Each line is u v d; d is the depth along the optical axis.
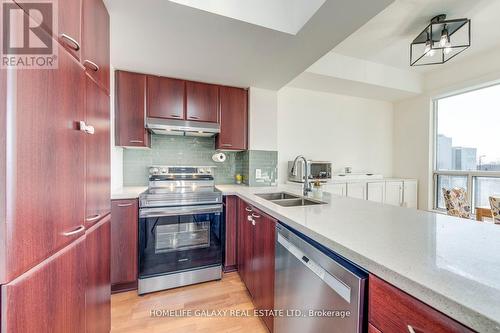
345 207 1.37
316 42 1.65
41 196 0.68
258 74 2.22
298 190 2.24
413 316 0.51
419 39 2.39
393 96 3.83
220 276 2.10
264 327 1.49
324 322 0.83
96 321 1.13
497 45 2.75
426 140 3.70
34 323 0.64
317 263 0.87
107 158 1.31
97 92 1.15
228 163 2.87
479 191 3.14
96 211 1.12
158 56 1.86
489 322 0.38
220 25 1.44
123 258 1.86
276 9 1.49
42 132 0.68
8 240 0.56
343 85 3.29
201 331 1.45
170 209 1.95
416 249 0.69
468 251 0.68
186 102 2.33
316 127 3.56
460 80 3.22
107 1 1.22
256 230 1.62
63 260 0.79
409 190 3.70
